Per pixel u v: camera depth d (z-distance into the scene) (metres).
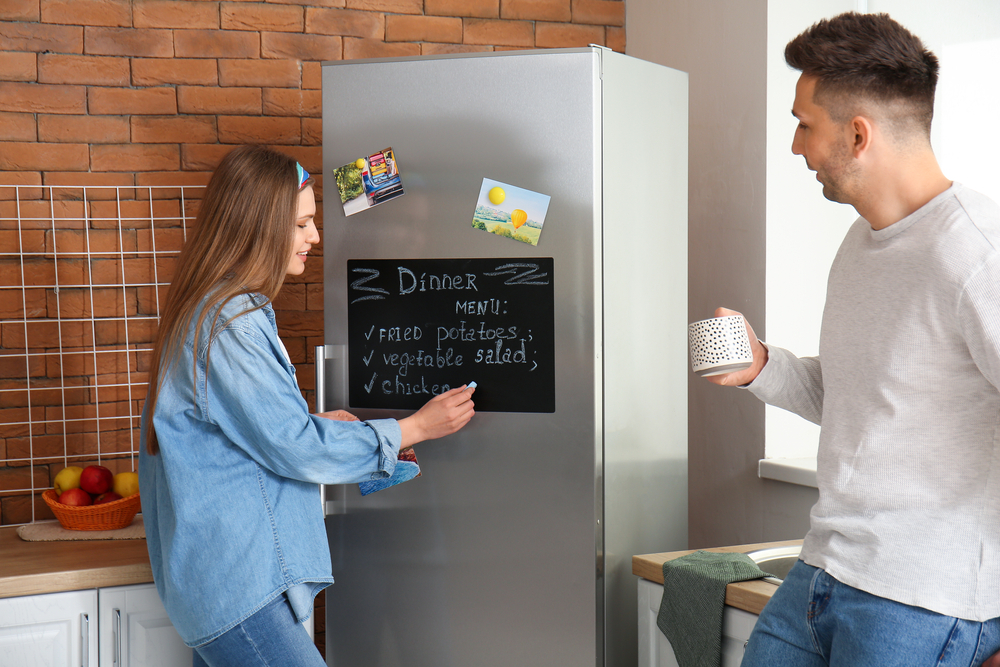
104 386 2.34
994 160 1.93
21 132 2.28
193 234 1.51
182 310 1.45
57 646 1.80
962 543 0.98
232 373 1.41
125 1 2.33
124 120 2.35
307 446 1.44
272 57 2.44
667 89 1.94
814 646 1.11
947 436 1.00
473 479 1.82
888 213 1.07
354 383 1.89
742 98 2.29
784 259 2.24
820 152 1.09
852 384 1.09
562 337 1.77
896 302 1.03
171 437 1.44
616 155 1.80
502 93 1.79
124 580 1.83
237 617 1.39
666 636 1.61
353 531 1.90
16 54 2.27
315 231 1.65
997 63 1.92
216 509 1.42
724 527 2.38
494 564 1.82
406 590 1.88
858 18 1.08
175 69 2.38
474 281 1.81
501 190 1.79
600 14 2.71
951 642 0.98
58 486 2.10
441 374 1.84
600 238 1.77
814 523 1.13
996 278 0.94
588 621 1.78
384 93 1.85
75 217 2.32
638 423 1.89
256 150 1.55
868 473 1.05
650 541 1.93
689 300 2.49
